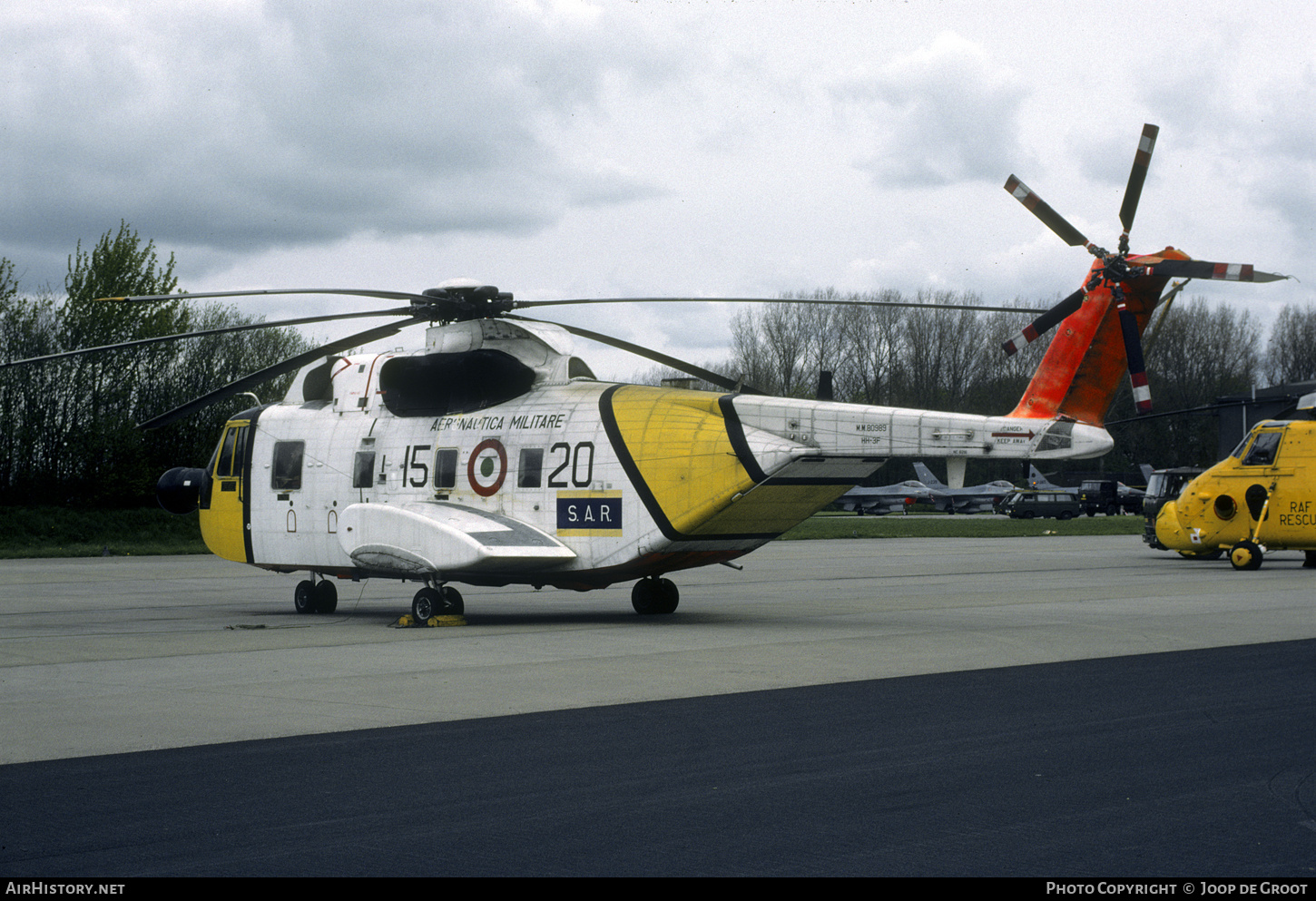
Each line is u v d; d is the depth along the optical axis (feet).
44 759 30.78
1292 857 22.11
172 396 200.23
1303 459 113.09
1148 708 37.86
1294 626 63.05
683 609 77.41
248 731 34.35
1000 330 342.64
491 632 62.75
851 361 344.08
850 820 24.59
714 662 49.14
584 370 73.67
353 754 31.14
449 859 22.06
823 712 37.14
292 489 79.15
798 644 55.57
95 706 38.78
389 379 75.97
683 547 65.21
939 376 341.00
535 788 27.48
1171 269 60.03
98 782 28.17
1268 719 35.91
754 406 64.08
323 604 79.15
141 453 192.85
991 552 154.71
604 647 55.06
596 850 22.59
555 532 67.82
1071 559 137.69
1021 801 26.09
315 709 38.11
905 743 32.32
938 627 63.52
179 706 38.73
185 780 28.30
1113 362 61.87
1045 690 41.34
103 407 194.80
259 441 81.87
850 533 207.62
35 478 187.83
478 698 40.19
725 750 31.48
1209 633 59.52
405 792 27.09
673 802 26.08
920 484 323.78
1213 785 27.55
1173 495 146.82
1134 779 28.09
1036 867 21.50
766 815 25.00
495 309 69.41
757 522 65.21
